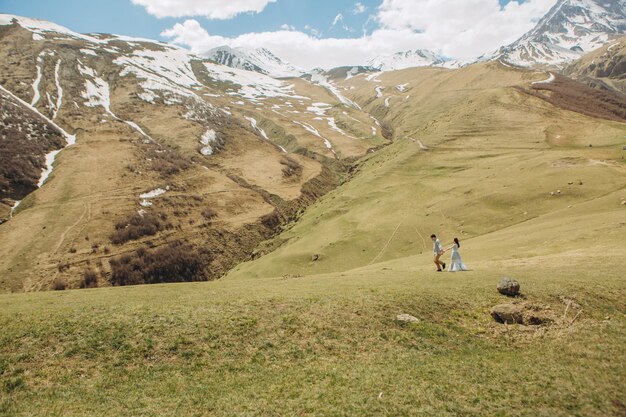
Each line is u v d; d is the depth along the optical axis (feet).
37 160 456.45
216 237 381.40
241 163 555.69
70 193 399.24
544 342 70.38
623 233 137.80
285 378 59.26
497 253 148.87
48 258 310.86
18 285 284.00
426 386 56.59
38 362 62.95
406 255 224.94
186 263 343.46
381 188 345.51
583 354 65.36
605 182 229.04
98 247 331.16
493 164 323.37
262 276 260.01
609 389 55.93
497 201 244.42
